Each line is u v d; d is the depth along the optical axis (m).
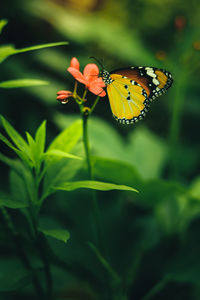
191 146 0.85
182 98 0.85
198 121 0.90
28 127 0.80
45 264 0.60
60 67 0.82
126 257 0.68
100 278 0.65
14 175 0.61
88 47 0.92
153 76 0.63
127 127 0.90
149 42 1.08
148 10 1.14
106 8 1.14
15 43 0.85
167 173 0.79
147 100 0.63
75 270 0.62
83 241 0.66
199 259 0.66
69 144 0.60
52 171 0.61
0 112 0.78
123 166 0.63
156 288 0.65
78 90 0.85
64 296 0.74
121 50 0.85
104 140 0.73
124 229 0.69
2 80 0.78
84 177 0.65
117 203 0.68
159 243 0.72
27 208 0.59
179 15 1.12
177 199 0.74
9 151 0.77
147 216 0.74
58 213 0.75
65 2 1.04
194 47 0.75
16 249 0.62
